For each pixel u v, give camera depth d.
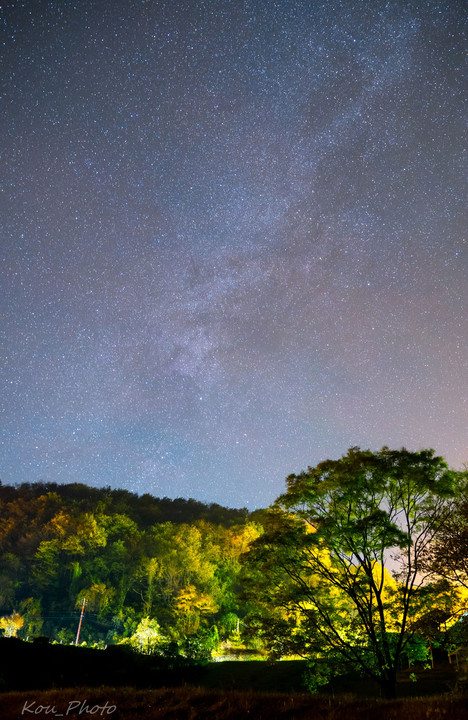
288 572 20.17
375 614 19.83
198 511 175.62
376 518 18.72
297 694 13.98
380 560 19.81
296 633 19.56
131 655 33.47
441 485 18.92
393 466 19.56
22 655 29.70
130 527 119.25
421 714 10.29
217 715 11.92
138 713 12.62
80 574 99.88
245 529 103.81
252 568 20.66
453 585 17.75
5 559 109.19
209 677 30.84
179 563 86.69
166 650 33.75
